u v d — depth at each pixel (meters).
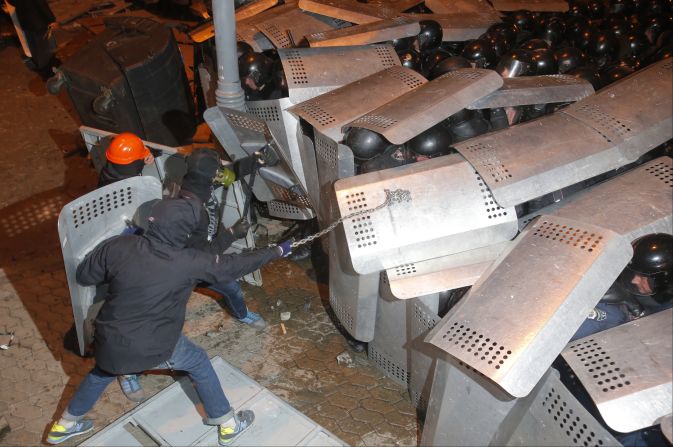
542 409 3.03
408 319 3.75
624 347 3.03
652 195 3.64
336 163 4.11
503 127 4.47
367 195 3.69
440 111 4.08
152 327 3.08
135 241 3.10
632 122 3.99
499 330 3.05
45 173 6.51
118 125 6.24
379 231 3.64
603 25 6.39
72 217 3.50
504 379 2.88
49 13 8.12
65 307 4.85
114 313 3.08
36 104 7.82
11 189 6.27
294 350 4.48
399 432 3.89
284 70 4.70
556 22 6.15
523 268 3.33
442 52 5.42
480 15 6.21
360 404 4.08
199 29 5.95
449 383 3.30
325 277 5.17
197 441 3.60
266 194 5.25
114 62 6.10
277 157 4.75
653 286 3.56
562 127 4.00
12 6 8.03
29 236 5.65
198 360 3.39
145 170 4.72
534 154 3.81
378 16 5.55
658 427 2.99
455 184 3.73
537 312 3.08
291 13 5.78
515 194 3.65
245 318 4.62
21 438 3.86
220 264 3.14
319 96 4.52
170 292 3.07
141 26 6.58
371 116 4.15
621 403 2.81
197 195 3.85
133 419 3.75
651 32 6.25
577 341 3.15
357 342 4.45
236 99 4.75
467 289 3.72
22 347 4.50
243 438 3.61
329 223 4.46
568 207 3.69
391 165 4.11
